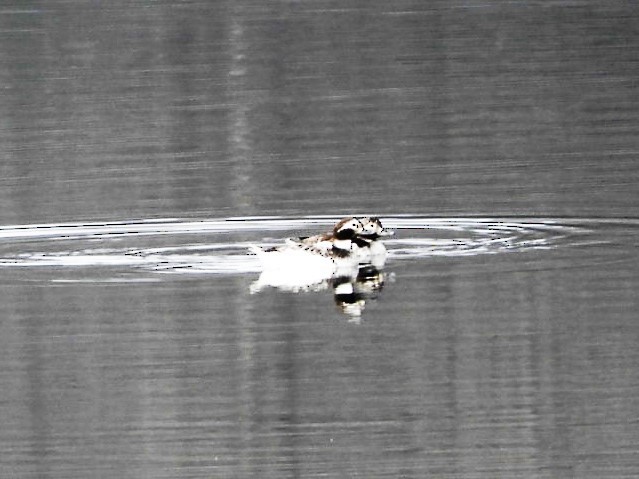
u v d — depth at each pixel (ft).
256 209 162.91
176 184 176.76
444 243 145.59
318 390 108.47
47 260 142.10
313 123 208.44
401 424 102.53
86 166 187.42
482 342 116.57
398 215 158.71
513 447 99.14
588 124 201.05
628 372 110.01
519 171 177.06
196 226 155.84
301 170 182.19
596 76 229.86
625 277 131.13
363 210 160.56
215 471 96.78
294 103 220.84
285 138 199.82
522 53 245.86
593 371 110.32
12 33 266.98
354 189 170.81
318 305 126.41
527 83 227.40
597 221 153.07
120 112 218.38
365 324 121.08
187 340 118.52
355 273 135.64
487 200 163.22
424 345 116.37
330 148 193.67
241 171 182.50
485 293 127.75
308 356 114.73
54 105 223.51
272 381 110.11
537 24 264.72
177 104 222.69
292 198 167.94
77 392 109.19
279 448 99.50
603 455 97.60
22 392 109.40
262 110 217.36
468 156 185.88
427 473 95.71
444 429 101.81
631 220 153.07
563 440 99.50
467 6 281.33
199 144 198.59
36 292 130.82
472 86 226.99
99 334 120.26
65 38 263.70
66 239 150.61
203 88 232.73
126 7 285.43
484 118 207.21
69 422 104.37
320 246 137.59
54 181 179.63
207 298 128.67
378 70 239.91
